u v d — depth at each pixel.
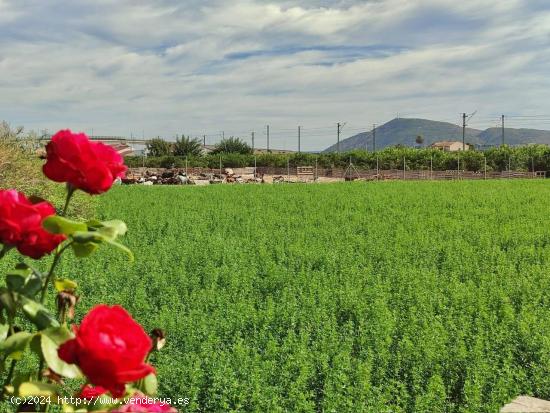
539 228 25.97
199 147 105.44
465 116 129.50
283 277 15.35
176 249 19.75
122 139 115.56
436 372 9.13
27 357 7.56
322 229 26.41
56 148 2.67
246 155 92.81
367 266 18.22
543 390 8.87
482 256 20.12
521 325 10.98
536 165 82.88
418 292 14.19
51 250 2.79
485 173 77.56
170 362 8.74
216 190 50.00
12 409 4.50
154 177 66.38
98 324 2.22
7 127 20.12
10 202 2.63
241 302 12.49
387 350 9.72
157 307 12.64
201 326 10.52
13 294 2.72
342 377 8.23
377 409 7.69
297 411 7.43
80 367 2.22
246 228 26.22
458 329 11.45
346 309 12.92
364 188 53.72
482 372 8.92
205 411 7.65
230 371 8.12
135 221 28.23
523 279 15.41
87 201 21.92
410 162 87.88
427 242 22.17
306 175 79.12
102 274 14.58
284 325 11.61
